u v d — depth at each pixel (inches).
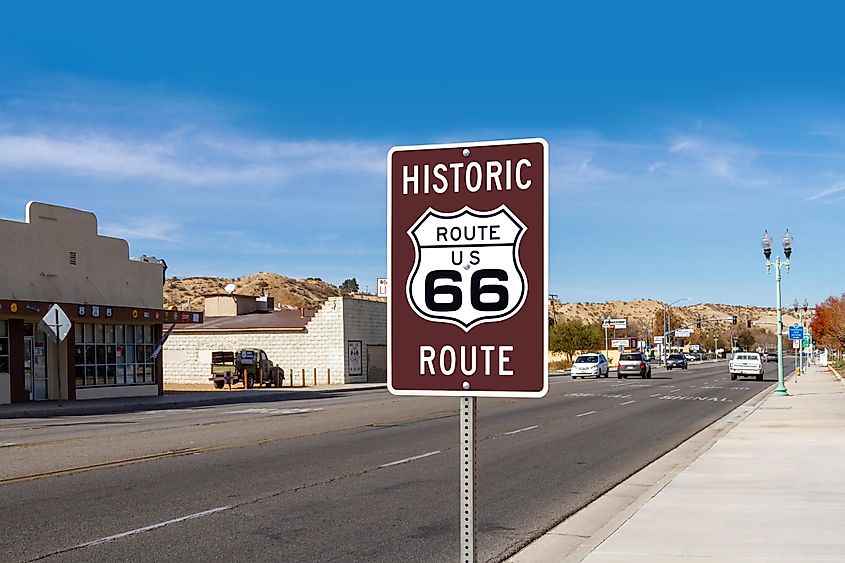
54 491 482.9
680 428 906.7
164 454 639.8
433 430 847.1
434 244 166.6
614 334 6264.8
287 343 2121.1
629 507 423.8
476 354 163.8
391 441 746.8
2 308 1187.9
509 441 771.4
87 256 1401.3
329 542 375.6
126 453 644.7
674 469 584.7
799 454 622.8
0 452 647.1
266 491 493.4
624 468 605.6
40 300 1302.9
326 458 633.6
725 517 395.5
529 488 520.4
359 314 2146.9
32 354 1299.2
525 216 161.9
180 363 2186.3
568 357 4138.8
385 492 496.1
